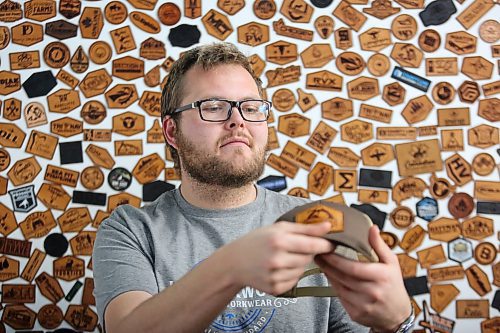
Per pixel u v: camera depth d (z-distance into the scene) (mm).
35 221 1582
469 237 1573
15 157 1597
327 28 1622
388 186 1586
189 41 1616
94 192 1587
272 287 484
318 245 493
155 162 1594
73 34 1623
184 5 1625
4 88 1610
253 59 1610
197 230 854
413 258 1569
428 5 1624
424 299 1558
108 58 1619
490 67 1615
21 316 1556
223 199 865
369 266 521
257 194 912
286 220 563
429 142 1595
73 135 1602
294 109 1603
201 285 530
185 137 838
